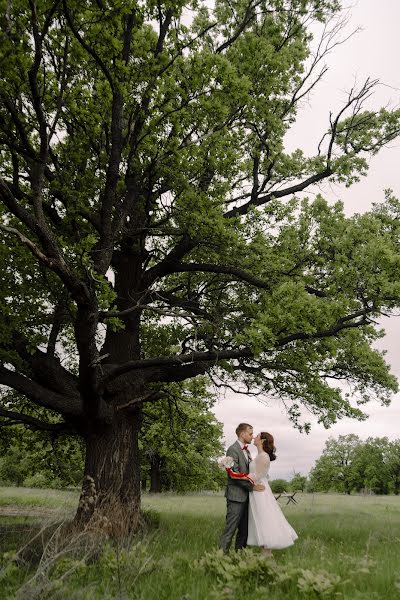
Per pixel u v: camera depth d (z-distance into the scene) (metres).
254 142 14.08
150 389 15.91
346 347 14.44
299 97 14.66
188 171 11.75
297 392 14.25
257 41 12.25
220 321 12.57
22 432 15.85
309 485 123.81
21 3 7.91
